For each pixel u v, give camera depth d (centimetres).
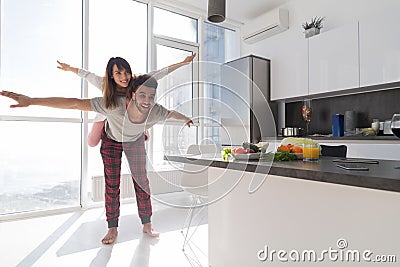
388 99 322
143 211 246
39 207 331
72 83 354
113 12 387
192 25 462
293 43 397
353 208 106
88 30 363
